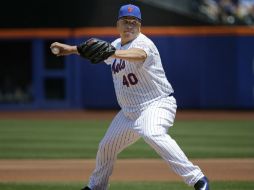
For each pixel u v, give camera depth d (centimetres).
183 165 1964
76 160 3672
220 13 8275
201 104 7669
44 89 8106
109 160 2109
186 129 5678
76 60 7931
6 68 8262
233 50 7575
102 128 5781
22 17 8025
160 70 2000
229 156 3822
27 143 4588
